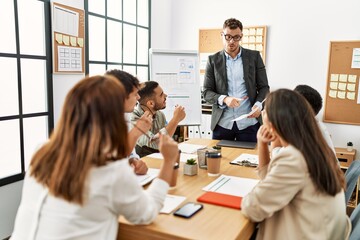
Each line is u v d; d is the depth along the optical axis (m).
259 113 2.71
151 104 2.35
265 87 3.08
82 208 0.91
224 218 1.25
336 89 3.91
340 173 1.28
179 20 4.75
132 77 1.81
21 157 2.75
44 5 2.79
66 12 2.97
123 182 0.94
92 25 3.44
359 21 3.75
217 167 1.79
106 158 0.93
